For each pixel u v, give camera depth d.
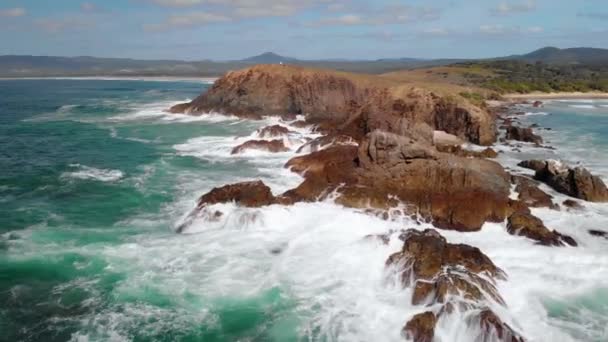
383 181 29.66
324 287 20.02
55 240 24.55
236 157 43.38
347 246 23.45
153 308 18.58
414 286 19.03
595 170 39.91
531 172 37.81
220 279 20.70
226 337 16.95
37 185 34.09
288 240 24.53
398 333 16.88
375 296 19.31
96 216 28.14
